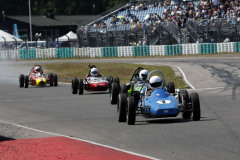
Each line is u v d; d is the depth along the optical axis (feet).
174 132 130.41
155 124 147.43
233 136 120.98
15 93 301.02
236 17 515.09
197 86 278.05
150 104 146.20
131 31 618.44
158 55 567.59
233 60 415.64
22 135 142.41
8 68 595.06
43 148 118.11
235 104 195.72
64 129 150.71
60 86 339.98
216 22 522.47
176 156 100.68
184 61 455.22
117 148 113.39
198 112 146.92
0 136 140.97
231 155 98.89
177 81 310.86
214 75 323.37
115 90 213.66
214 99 217.36
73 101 238.07
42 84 329.31
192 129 133.90
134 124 150.41
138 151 108.58
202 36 536.42
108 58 615.98
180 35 555.69
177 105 144.15
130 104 147.74
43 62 650.43
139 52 589.73
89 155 106.22
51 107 217.36
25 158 107.34
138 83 179.32
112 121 161.17
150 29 595.88
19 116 191.11
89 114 185.26
